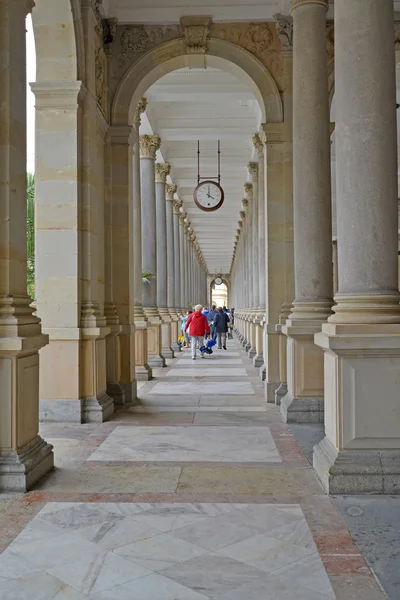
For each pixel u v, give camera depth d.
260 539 4.35
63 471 6.24
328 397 5.99
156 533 4.49
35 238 8.91
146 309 17.59
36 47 8.84
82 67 9.02
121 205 10.89
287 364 9.66
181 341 25.22
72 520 4.79
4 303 5.78
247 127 18.72
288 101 10.95
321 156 8.73
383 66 5.57
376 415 5.45
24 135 6.17
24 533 4.52
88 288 9.12
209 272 79.75
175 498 5.33
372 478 5.36
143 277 16.95
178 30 11.05
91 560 4.03
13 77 5.95
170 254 25.59
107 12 10.79
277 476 6.01
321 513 4.88
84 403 8.96
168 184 25.45
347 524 4.63
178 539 4.37
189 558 4.04
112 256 10.88
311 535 4.41
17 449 5.74
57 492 5.54
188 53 11.03
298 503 5.14
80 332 8.86
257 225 20.48
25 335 5.82
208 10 10.94
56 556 4.10
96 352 9.10
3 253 5.83
